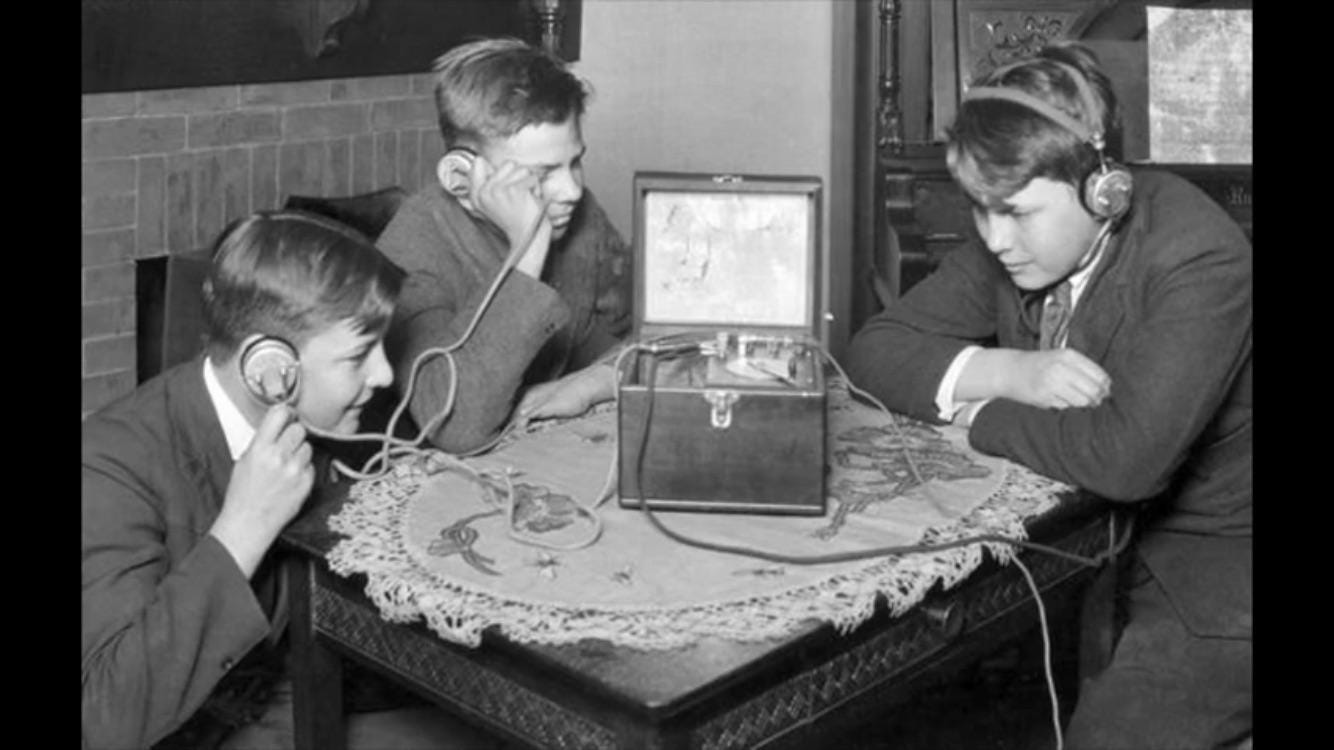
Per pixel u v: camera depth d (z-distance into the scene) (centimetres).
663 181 205
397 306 234
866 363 242
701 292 208
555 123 234
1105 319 221
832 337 483
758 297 207
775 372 197
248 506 186
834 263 488
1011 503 197
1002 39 386
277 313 193
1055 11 385
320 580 189
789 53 495
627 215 492
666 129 491
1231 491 225
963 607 185
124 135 330
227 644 182
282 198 368
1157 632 220
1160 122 359
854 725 174
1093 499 205
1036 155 206
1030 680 285
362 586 181
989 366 225
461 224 245
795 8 492
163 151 339
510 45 241
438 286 241
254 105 358
